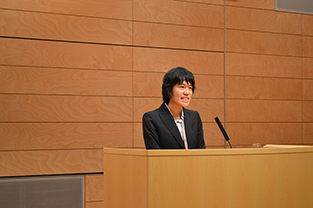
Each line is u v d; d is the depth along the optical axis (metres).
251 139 4.62
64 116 3.92
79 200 3.92
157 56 4.31
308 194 1.73
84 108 4.00
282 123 4.79
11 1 3.80
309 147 1.77
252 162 1.64
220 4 4.61
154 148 2.24
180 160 1.55
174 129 2.31
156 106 4.27
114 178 1.80
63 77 3.94
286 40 4.89
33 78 3.84
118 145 4.11
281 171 1.69
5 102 3.73
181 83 2.33
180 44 4.41
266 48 4.79
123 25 4.20
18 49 3.80
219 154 1.59
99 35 4.10
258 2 4.79
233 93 4.59
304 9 5.01
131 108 4.18
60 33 3.96
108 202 1.85
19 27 3.82
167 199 1.51
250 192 1.62
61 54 3.95
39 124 3.83
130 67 4.20
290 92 4.87
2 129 3.71
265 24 4.80
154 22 4.33
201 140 2.50
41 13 3.90
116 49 4.16
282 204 1.67
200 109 4.43
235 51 4.64
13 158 3.72
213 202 1.56
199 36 4.50
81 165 3.95
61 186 3.87
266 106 4.73
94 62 4.07
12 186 3.71
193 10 4.50
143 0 4.30
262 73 4.74
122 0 4.21
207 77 4.50
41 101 3.85
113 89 4.12
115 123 4.11
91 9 4.09
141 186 1.56
